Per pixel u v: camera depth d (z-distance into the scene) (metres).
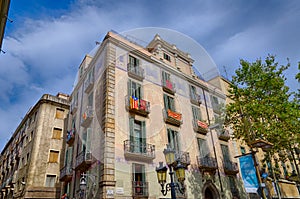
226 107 9.93
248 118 9.48
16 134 20.70
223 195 10.80
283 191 13.16
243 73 11.32
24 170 14.53
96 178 6.54
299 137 10.34
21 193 13.16
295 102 11.29
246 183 5.67
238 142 14.31
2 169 22.34
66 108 16.55
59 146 15.02
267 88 10.85
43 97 15.99
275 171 13.81
